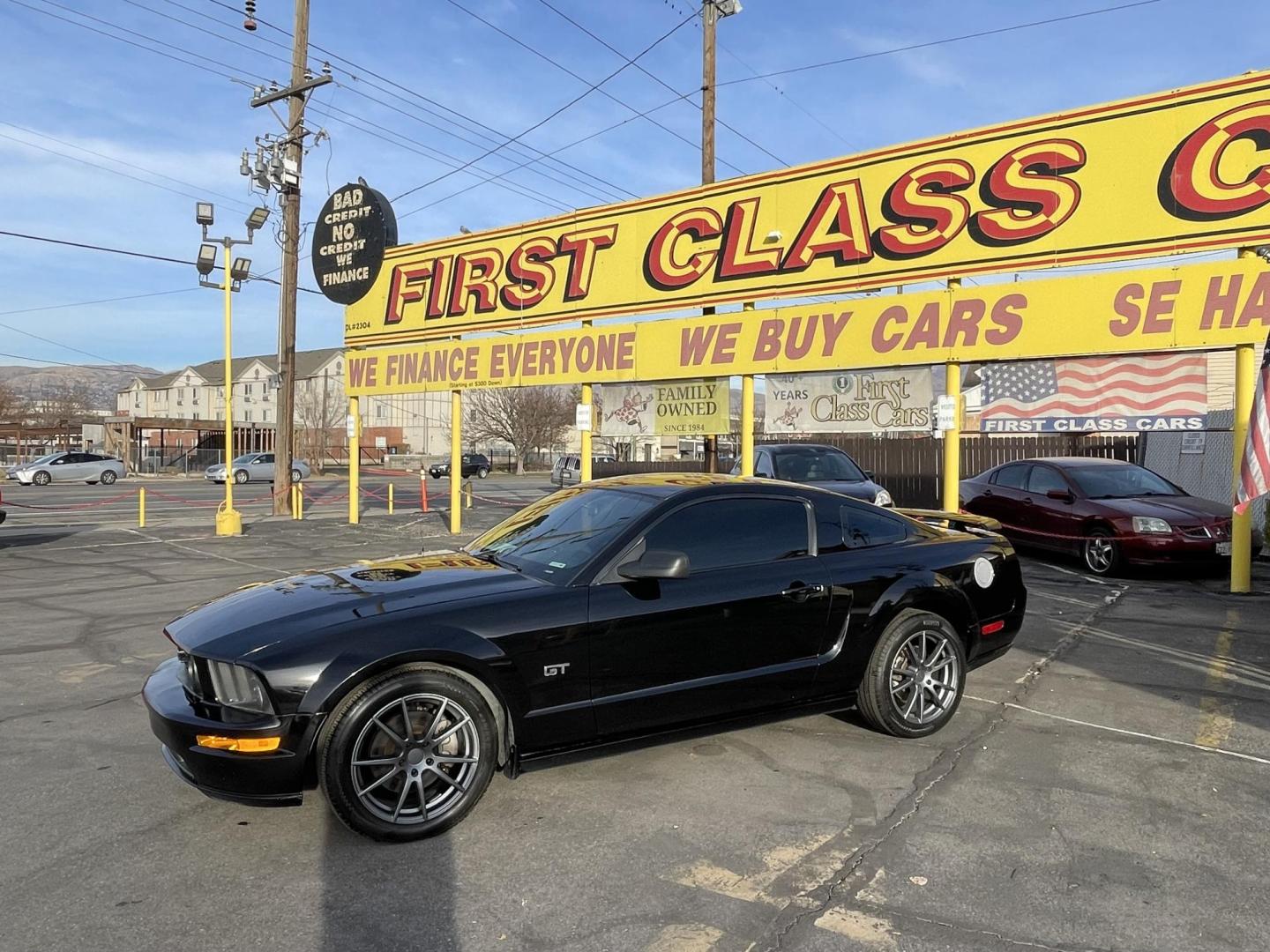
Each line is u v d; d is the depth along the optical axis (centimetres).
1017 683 593
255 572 1143
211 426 5125
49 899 321
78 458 3838
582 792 418
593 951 287
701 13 1802
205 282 1631
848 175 1141
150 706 382
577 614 400
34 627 797
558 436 7025
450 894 324
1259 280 874
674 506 450
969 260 1047
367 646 362
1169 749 469
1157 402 1163
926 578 496
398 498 2980
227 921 305
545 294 1478
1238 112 884
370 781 361
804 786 422
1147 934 295
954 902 316
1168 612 825
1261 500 1130
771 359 1214
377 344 1778
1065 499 1117
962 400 1462
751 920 305
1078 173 974
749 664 445
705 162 1816
